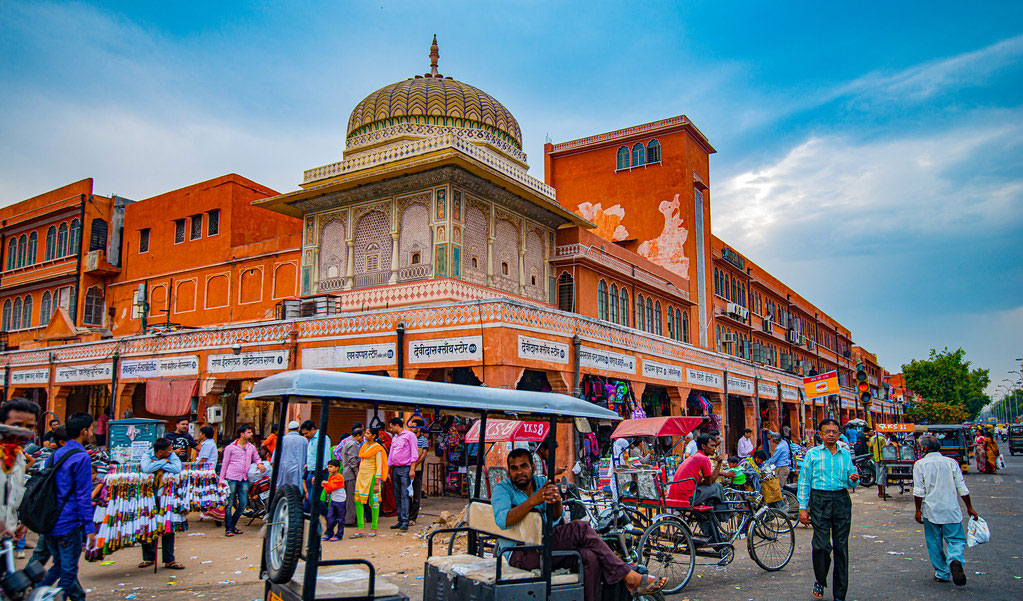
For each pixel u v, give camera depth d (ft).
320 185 61.82
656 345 65.21
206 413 57.57
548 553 16.69
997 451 82.43
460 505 47.01
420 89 67.36
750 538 27.96
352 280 61.93
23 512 18.90
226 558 30.32
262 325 55.42
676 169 98.43
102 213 93.61
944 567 25.93
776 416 102.53
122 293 90.63
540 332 47.78
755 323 120.98
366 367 49.34
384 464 37.11
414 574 27.30
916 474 26.66
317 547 14.69
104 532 26.27
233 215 80.59
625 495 28.78
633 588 18.29
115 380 65.72
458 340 45.65
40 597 15.44
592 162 105.19
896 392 288.71
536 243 68.85
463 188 58.39
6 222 102.53
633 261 83.51
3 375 78.79
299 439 34.22
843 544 23.17
